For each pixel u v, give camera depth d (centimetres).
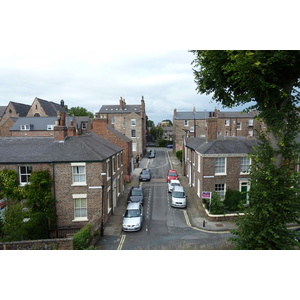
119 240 1633
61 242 1258
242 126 6156
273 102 1106
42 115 6188
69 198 1825
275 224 1003
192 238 1645
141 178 3375
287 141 1038
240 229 1159
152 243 1574
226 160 2256
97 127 3350
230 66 1017
